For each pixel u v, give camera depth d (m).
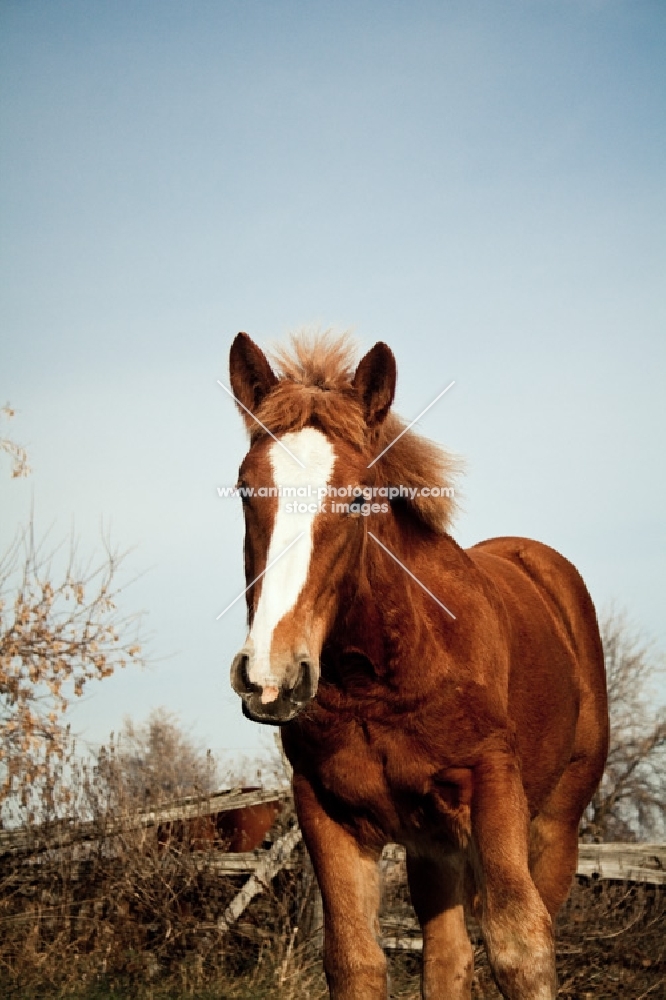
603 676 5.77
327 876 4.12
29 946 6.87
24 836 7.82
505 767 4.10
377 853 4.32
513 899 3.82
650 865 7.79
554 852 5.41
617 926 7.80
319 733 4.12
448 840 4.28
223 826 9.04
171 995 6.54
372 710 4.05
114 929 7.35
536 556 5.80
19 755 7.68
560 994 7.34
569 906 7.90
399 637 3.99
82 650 7.96
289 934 7.61
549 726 4.83
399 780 4.08
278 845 7.90
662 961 7.61
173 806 8.17
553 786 5.04
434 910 4.58
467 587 4.36
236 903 7.72
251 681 3.40
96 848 7.88
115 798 8.04
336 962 3.96
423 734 4.04
